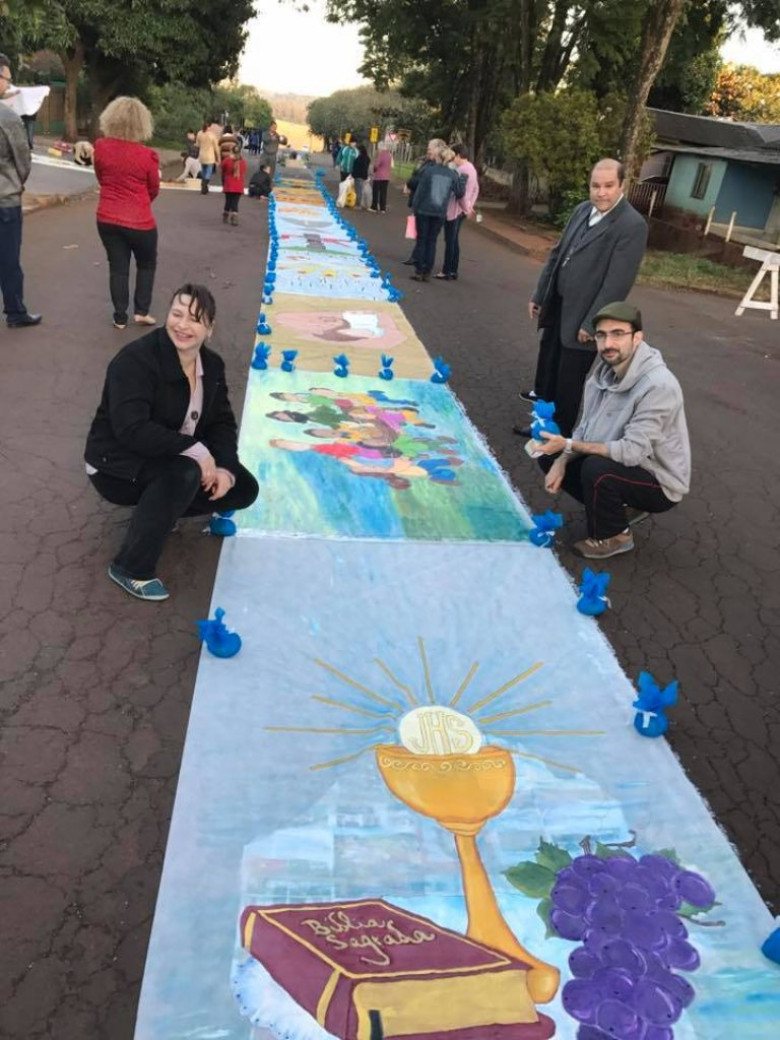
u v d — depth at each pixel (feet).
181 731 8.86
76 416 16.34
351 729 9.11
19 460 14.25
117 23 79.00
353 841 7.77
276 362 21.01
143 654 9.94
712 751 9.48
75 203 45.34
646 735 9.48
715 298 41.88
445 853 7.76
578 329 15.66
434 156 33.53
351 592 11.59
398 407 18.88
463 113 89.30
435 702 9.66
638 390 12.34
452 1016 6.41
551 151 56.34
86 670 9.57
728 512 15.78
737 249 54.95
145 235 21.44
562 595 12.14
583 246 15.37
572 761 9.02
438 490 14.97
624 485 12.55
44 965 6.49
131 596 10.94
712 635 11.71
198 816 7.86
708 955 7.09
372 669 10.10
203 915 6.98
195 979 6.50
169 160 92.07
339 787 8.34
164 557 11.89
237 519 13.12
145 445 10.48
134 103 20.31
